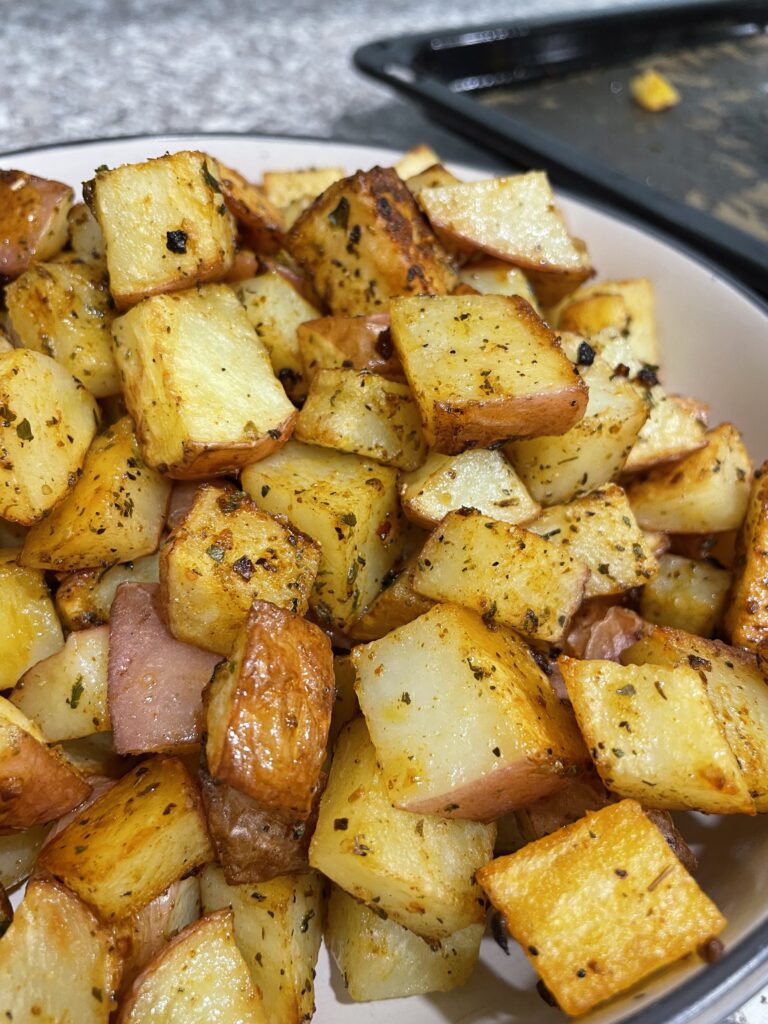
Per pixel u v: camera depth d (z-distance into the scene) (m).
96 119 0.26
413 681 0.10
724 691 0.11
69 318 0.12
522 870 0.09
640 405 0.12
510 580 0.11
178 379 0.11
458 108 0.23
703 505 0.13
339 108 0.29
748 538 0.13
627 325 0.16
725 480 0.13
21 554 0.11
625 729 0.10
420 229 0.13
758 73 0.29
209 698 0.10
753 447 0.15
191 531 0.10
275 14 0.34
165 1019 0.09
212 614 0.10
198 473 0.11
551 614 0.11
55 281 0.12
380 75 0.24
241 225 0.14
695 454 0.13
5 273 0.13
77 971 0.09
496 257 0.14
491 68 0.28
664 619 0.13
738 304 0.16
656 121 0.26
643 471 0.14
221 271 0.12
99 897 0.09
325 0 0.35
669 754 0.10
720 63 0.29
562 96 0.27
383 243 0.13
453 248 0.14
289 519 0.11
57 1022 0.09
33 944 0.09
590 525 0.12
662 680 0.10
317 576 0.11
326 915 0.11
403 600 0.11
